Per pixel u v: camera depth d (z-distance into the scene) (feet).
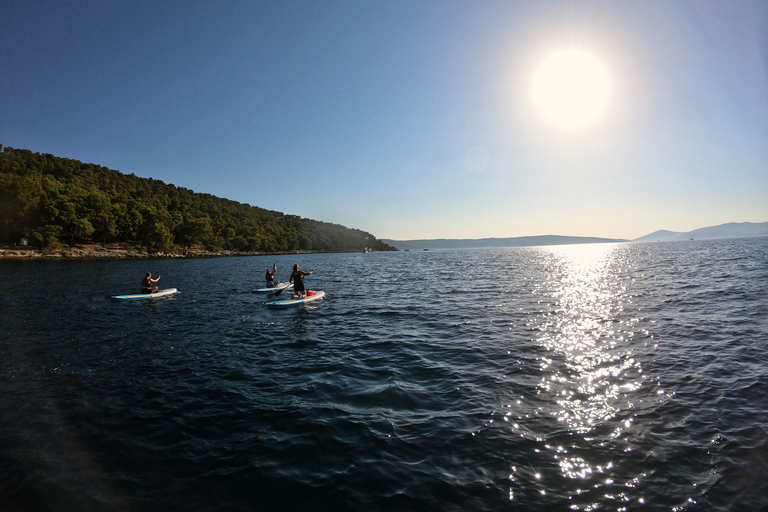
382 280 93.40
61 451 15.80
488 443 15.87
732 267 92.17
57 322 43.37
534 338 33.27
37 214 236.63
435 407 19.65
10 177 228.22
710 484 12.82
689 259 135.03
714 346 28.68
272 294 67.97
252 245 411.95
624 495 12.43
